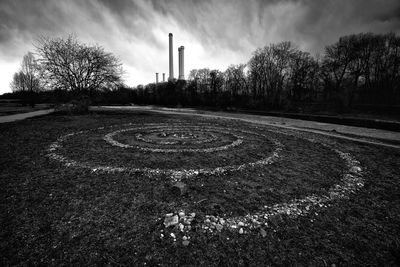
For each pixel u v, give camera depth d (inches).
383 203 254.1
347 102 1647.4
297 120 1203.9
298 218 216.8
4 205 220.8
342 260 162.2
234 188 280.8
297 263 158.1
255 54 2234.3
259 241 180.9
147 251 163.9
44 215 204.4
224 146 504.4
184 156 415.5
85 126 772.6
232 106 2090.3
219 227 195.9
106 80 1334.9
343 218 219.3
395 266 158.4
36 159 377.4
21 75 2443.4
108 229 186.9
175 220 199.2
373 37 1747.0
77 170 326.3
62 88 1245.1
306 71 2037.4
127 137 585.9
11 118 992.2
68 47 1261.1
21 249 160.1
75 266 147.1
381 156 458.6
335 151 491.2
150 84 3435.0
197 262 156.2
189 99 2564.0
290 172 347.9
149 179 297.7
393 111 1368.1
